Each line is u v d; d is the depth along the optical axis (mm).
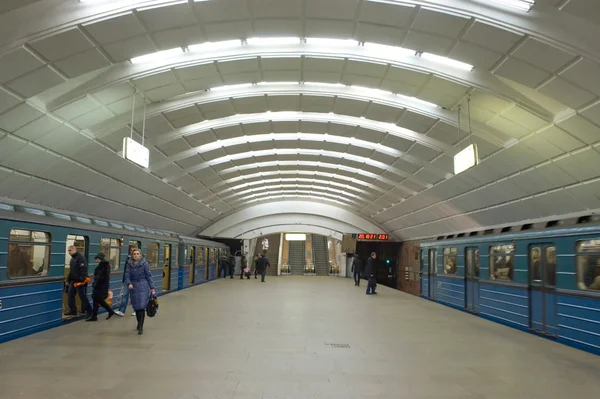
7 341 9391
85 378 6828
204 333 10789
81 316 12633
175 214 28344
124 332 10711
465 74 10430
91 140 13172
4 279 9312
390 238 37594
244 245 39094
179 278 24500
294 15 8492
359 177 26500
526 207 16906
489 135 13375
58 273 11383
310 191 35688
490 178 16594
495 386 6797
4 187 12117
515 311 12984
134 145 11227
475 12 7887
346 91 13336
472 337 11000
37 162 12305
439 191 21734
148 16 8070
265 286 27047
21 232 9961
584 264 10016
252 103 13852
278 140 19344
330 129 17156
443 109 13102
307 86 13297
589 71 8250
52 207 15336
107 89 10680
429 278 21844
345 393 6293
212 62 10547
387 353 8961
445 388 6633
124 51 8805
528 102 10555
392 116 14320
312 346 9477
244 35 9125
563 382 7086
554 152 12320
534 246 12320
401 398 6121
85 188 16109
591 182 12555
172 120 14023
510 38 8203
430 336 11000
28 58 8047
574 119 10273
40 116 10391
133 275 10578
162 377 6949
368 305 17484
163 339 9961
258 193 35094
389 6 8141
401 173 21938
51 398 5883
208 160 21047
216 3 8039
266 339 10164
